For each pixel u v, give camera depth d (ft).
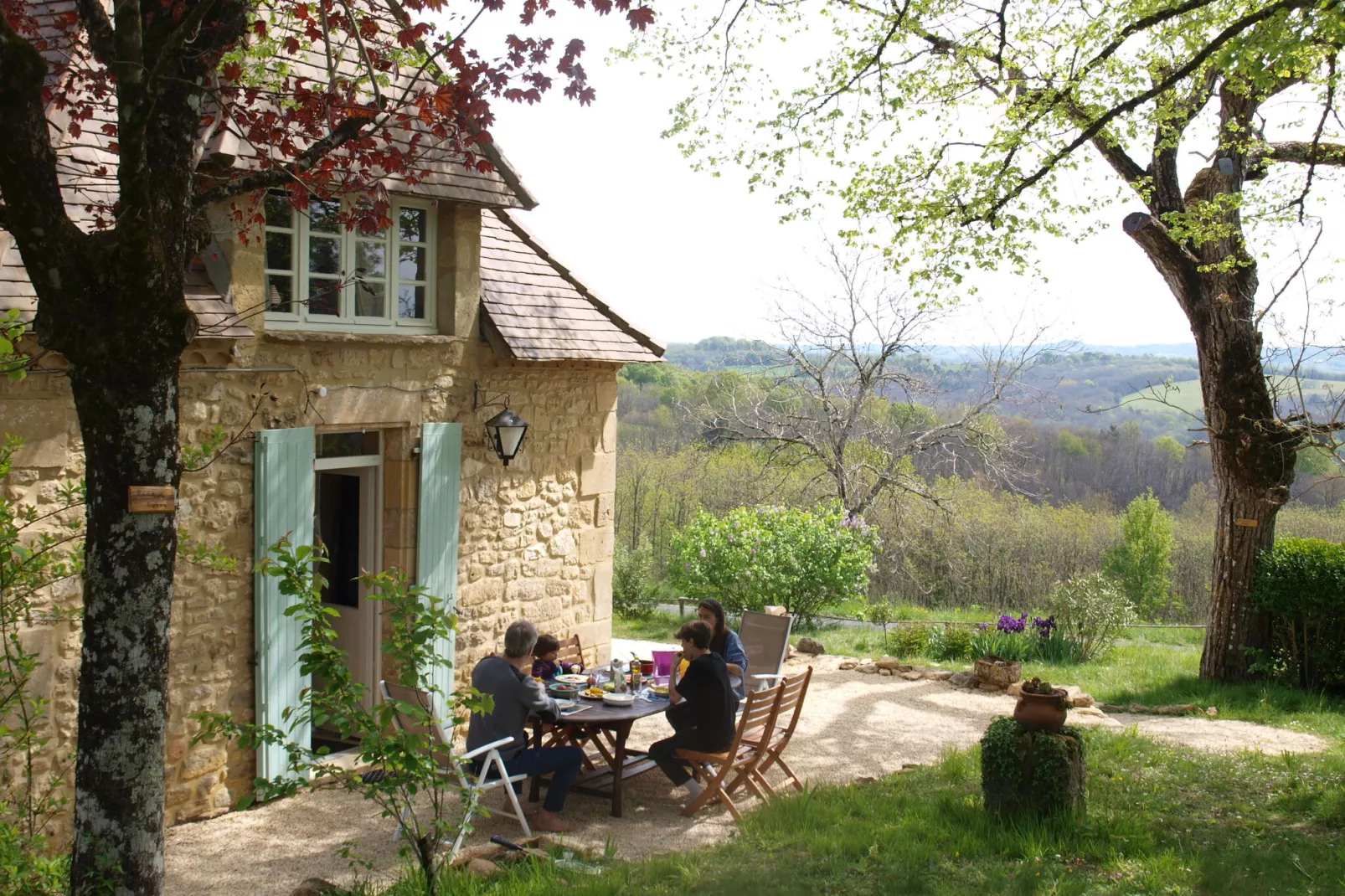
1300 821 20.47
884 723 31.78
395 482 26.96
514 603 30.60
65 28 17.94
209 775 22.57
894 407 70.69
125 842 12.80
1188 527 99.09
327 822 22.30
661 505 89.66
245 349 22.88
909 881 16.84
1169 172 37.17
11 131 12.26
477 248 28.58
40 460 19.57
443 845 20.52
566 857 19.48
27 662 16.96
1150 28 27.30
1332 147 34.45
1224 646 39.65
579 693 23.77
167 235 12.97
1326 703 35.91
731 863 18.28
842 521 52.34
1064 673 40.81
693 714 23.11
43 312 12.71
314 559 15.12
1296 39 21.09
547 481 31.71
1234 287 38.04
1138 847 18.42
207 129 16.75
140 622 12.88
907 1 27.58
